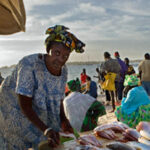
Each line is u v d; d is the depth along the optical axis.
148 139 2.20
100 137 2.45
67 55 2.02
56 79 2.12
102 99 10.70
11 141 2.21
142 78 8.95
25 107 2.01
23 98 1.99
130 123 4.65
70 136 2.36
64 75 2.26
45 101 2.11
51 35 1.98
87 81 8.47
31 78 2.00
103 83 7.97
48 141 2.00
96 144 2.20
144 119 4.53
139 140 2.26
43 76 2.06
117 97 9.30
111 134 2.41
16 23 2.82
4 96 2.20
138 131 2.40
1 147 2.25
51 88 2.10
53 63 2.00
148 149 2.07
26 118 2.14
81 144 2.20
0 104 2.24
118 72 8.06
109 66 8.02
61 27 1.99
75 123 3.83
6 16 2.72
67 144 2.20
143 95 4.67
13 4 2.52
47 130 1.99
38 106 2.09
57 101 2.17
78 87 4.51
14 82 2.13
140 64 9.03
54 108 2.18
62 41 1.95
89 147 2.05
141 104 4.60
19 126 2.16
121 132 2.54
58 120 2.26
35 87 2.05
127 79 5.02
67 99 3.98
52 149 2.01
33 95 2.07
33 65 2.02
